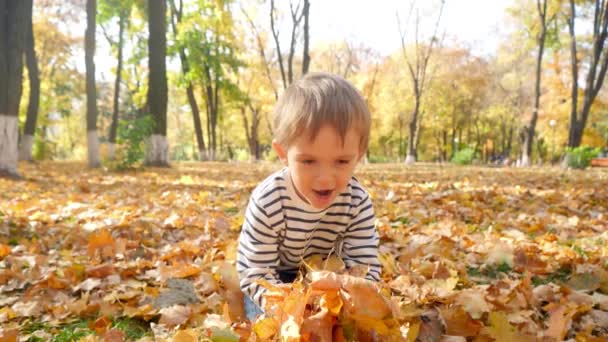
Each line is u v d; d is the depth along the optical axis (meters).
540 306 2.34
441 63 38.38
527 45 30.20
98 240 3.30
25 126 18.42
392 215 4.80
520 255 3.05
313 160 1.59
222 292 2.45
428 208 5.52
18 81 9.21
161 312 2.13
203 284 2.53
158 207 5.49
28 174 10.84
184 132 58.31
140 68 27.39
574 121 20.50
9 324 2.07
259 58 35.84
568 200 6.04
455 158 29.97
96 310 2.31
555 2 24.50
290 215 1.92
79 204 5.45
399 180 10.66
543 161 51.88
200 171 14.08
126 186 8.38
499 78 37.41
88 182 8.99
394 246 3.53
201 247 3.46
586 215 5.11
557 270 2.99
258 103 39.78
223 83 28.72
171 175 11.80
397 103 40.38
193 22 26.59
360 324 1.44
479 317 1.99
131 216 4.67
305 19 23.14
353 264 1.99
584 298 2.32
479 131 52.78
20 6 9.07
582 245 3.55
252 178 10.89
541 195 6.63
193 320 2.10
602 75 19.97
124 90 39.03
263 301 1.80
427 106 40.34
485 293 2.26
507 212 5.12
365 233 2.05
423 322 1.95
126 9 22.45
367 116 1.65
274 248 1.97
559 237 3.82
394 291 2.38
